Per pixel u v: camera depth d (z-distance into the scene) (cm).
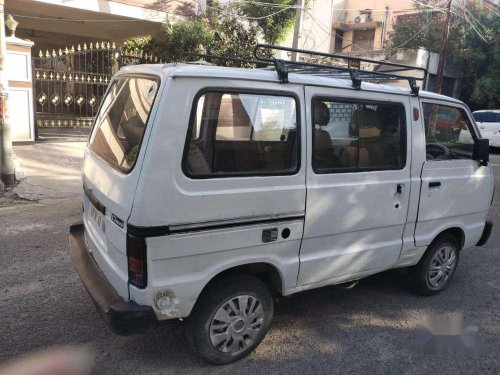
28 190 792
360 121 357
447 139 425
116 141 323
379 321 397
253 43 1429
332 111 341
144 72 316
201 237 288
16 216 665
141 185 269
